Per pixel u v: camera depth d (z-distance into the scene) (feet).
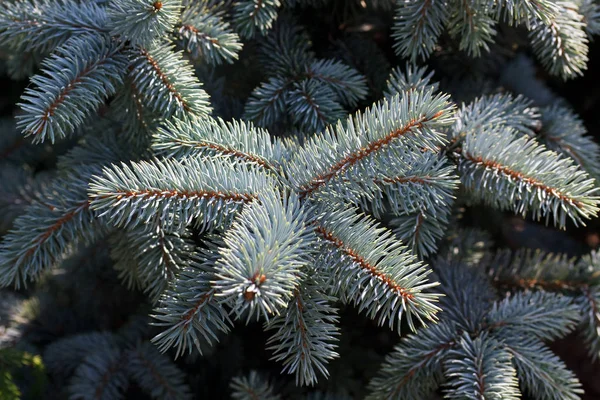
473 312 2.59
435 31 2.52
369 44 2.86
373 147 2.24
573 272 2.76
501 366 2.44
